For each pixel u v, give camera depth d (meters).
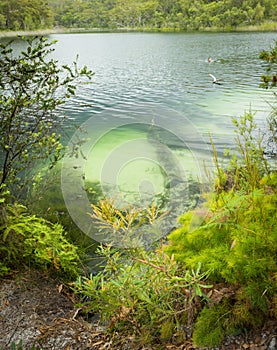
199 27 60.75
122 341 1.64
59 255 2.15
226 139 5.27
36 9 54.03
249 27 54.75
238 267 1.46
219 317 1.44
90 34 56.25
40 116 2.33
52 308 1.94
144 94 9.43
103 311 1.66
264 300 1.39
